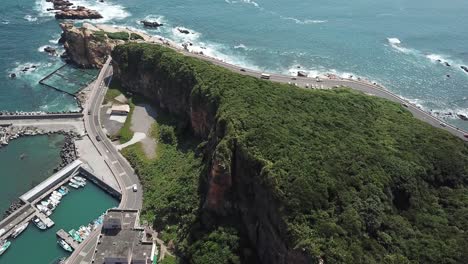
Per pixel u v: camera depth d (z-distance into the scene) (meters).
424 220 116.25
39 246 138.38
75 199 156.12
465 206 121.38
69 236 140.62
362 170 120.62
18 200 154.88
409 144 140.62
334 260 97.12
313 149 126.88
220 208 132.12
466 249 104.94
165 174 160.75
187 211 140.62
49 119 193.00
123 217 131.25
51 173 168.00
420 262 103.25
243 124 136.50
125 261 118.62
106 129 186.75
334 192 112.88
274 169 117.62
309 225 105.62
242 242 124.69
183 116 185.38
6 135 183.00
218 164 126.19
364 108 167.62
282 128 135.38
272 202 114.00
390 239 107.06
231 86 164.25
